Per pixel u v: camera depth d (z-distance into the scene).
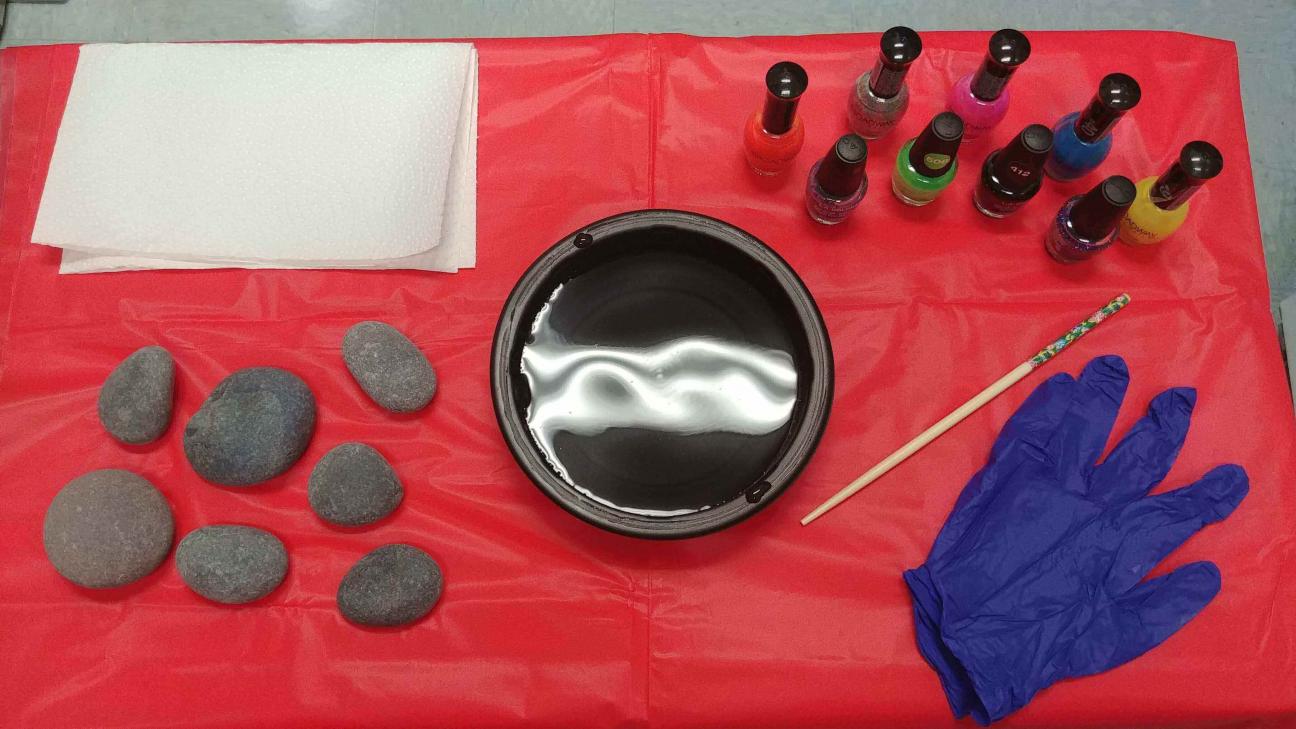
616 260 0.85
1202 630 0.82
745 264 0.83
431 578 0.82
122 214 0.90
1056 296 0.91
